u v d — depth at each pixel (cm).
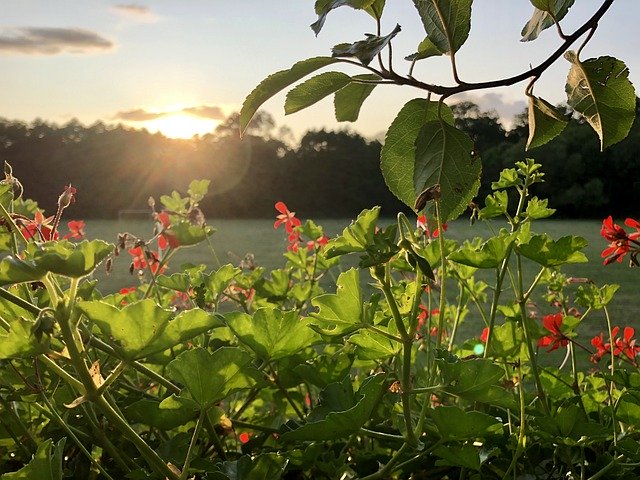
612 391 139
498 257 119
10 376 107
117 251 153
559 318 144
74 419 108
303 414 137
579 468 109
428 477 107
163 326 80
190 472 99
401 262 128
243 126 88
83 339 90
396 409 106
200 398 86
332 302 96
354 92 99
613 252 146
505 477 98
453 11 81
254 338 104
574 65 91
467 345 149
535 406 121
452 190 89
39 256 72
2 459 112
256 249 750
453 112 98
